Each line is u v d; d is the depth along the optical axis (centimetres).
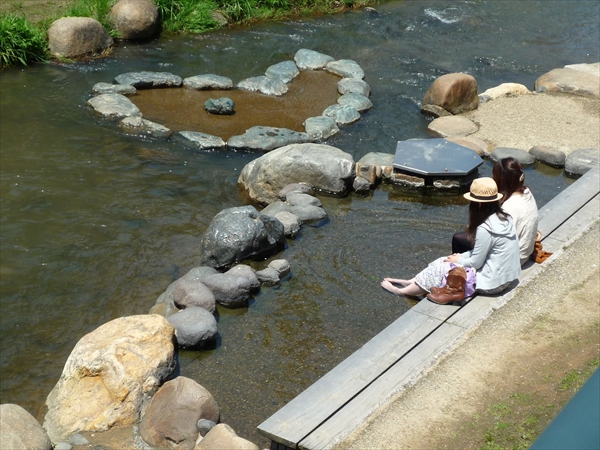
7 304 643
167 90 1127
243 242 689
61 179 847
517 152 935
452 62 1305
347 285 664
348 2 1566
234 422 494
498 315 560
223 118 1043
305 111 1086
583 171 902
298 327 601
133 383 490
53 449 457
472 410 461
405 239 751
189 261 714
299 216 775
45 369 571
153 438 465
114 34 1288
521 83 1232
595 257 649
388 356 509
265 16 1467
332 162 838
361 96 1110
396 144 988
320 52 1323
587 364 502
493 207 561
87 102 1052
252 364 555
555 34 1484
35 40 1177
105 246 730
